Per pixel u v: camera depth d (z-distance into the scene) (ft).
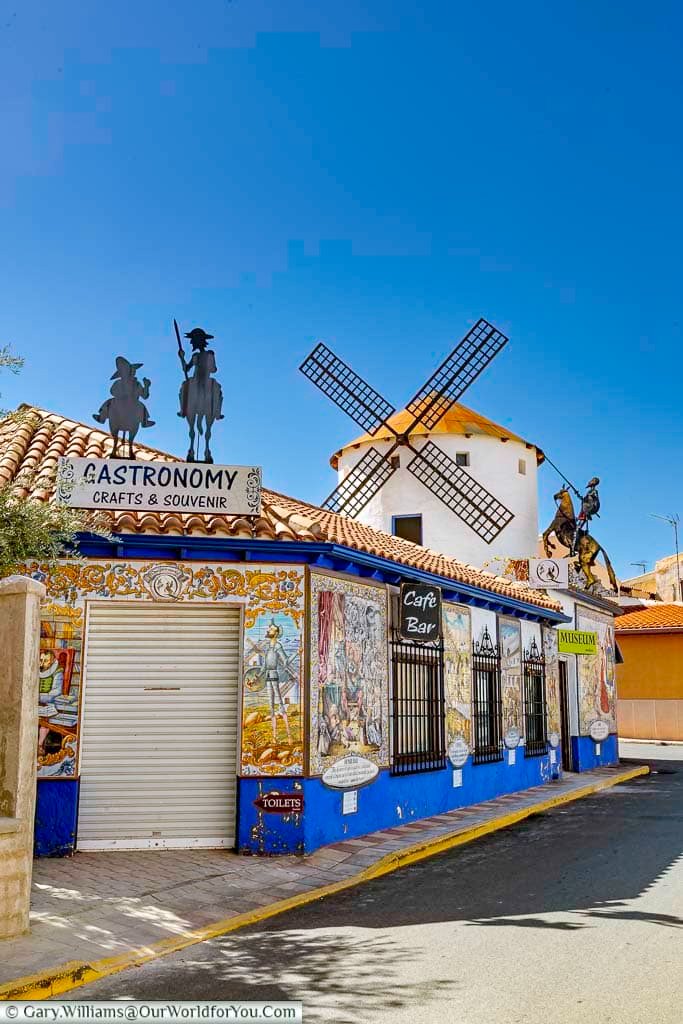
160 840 35.96
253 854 35.78
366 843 39.04
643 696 111.14
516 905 29.22
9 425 48.39
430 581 48.03
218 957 23.75
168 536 36.60
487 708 57.06
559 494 99.40
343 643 40.81
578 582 79.05
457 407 94.94
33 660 25.54
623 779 71.92
